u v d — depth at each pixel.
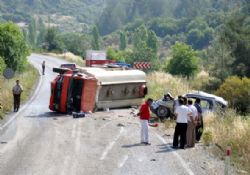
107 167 18.03
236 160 19.83
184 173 17.44
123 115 32.53
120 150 21.17
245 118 31.97
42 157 19.36
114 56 123.94
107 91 34.25
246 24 67.88
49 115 31.66
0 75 47.31
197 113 22.61
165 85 47.84
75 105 32.47
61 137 23.83
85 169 17.64
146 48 121.00
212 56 70.44
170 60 75.75
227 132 24.39
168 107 31.39
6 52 64.69
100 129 26.59
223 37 67.19
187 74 74.31
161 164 18.73
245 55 65.31
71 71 33.22
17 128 26.14
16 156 19.38
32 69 75.19
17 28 67.25
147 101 22.73
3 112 31.72
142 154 20.47
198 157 20.23
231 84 44.97
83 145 22.02
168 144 22.89
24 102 38.66
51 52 142.38
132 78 35.91
